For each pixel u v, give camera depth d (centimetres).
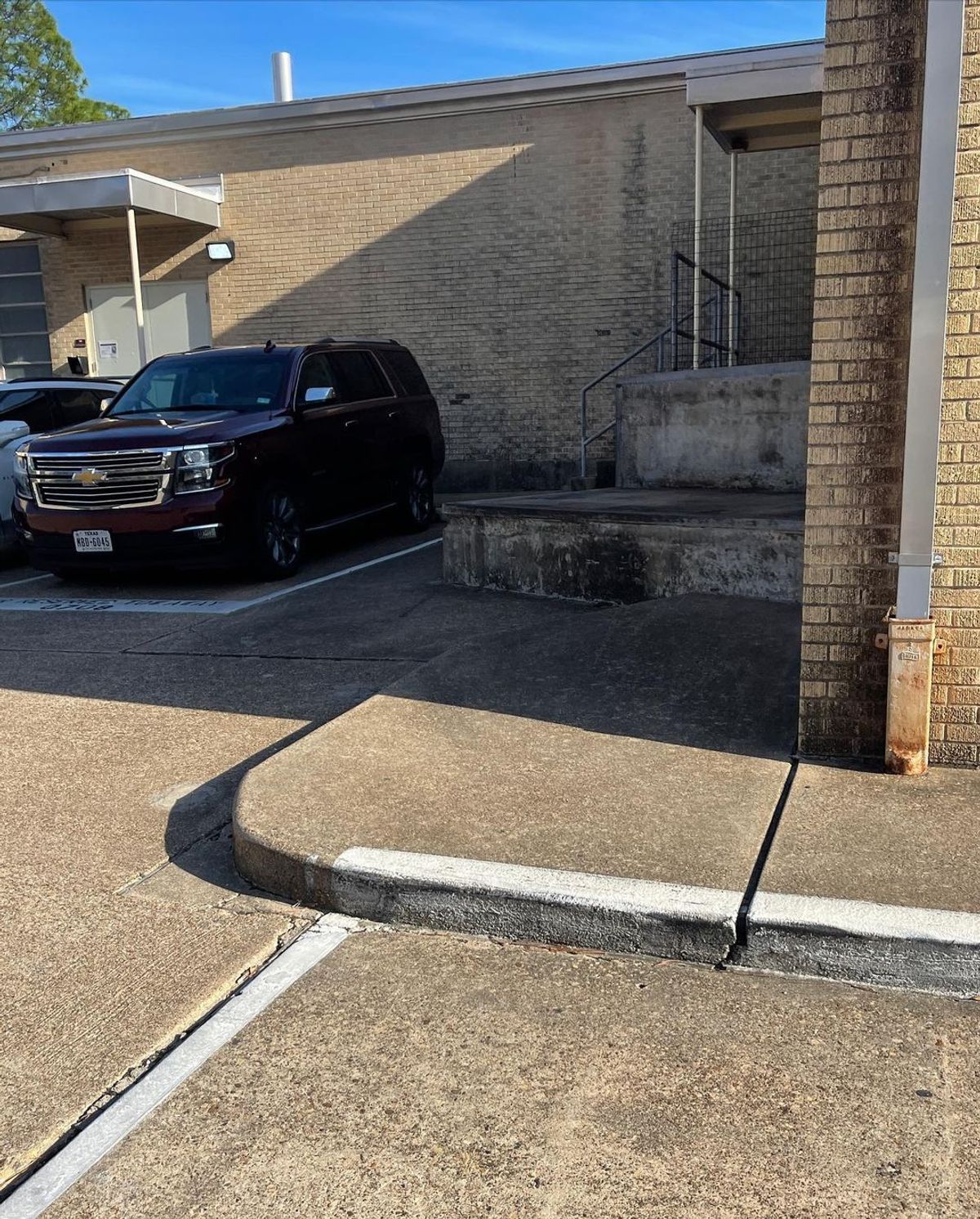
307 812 399
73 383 1252
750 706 512
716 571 705
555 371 1494
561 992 309
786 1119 251
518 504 819
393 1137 249
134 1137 252
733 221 1281
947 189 383
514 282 1491
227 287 1608
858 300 407
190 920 356
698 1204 226
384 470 1068
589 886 338
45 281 1677
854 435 418
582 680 559
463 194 1492
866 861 351
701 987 311
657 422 966
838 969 313
